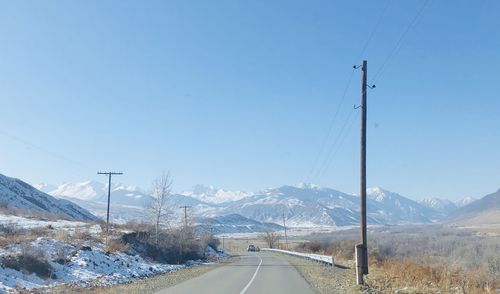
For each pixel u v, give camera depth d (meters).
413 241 74.62
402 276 23.17
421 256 42.97
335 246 68.44
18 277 23.50
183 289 22.11
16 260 24.98
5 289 20.03
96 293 20.59
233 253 94.81
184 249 55.97
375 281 23.25
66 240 34.78
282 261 55.31
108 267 32.50
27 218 64.38
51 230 42.78
